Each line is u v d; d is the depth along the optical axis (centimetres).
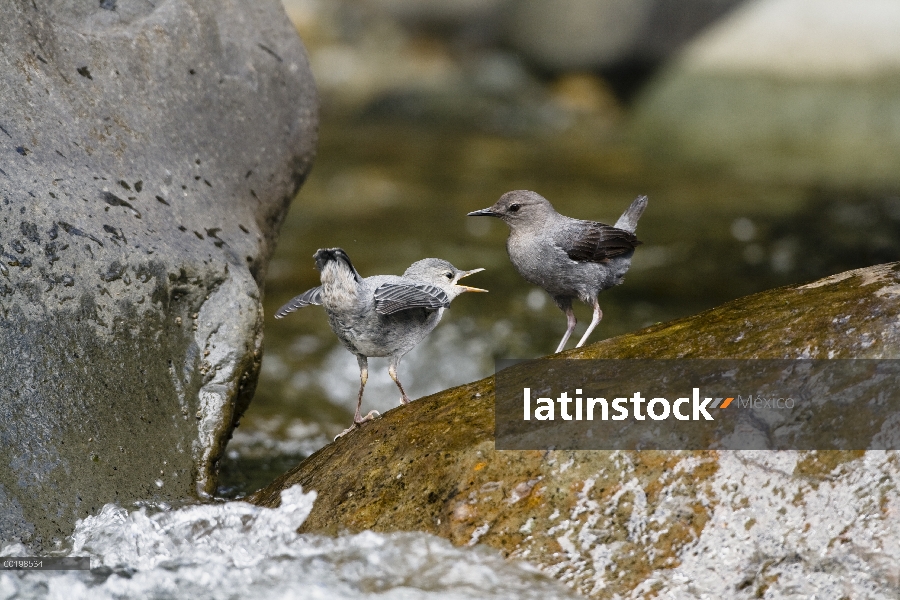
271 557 734
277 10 1162
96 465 809
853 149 2686
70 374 823
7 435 778
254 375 954
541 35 3444
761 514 642
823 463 647
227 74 1079
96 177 909
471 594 647
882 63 2802
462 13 3547
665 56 3309
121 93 977
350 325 892
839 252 1920
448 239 2058
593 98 3366
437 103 3197
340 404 1456
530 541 671
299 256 1958
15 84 896
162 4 1051
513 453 711
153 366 878
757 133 2864
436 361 1542
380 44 3553
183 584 711
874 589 605
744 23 3027
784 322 736
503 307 1702
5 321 805
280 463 1198
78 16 984
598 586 641
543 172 2592
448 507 705
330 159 2691
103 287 861
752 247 1962
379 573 685
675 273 1839
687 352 748
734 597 621
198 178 1009
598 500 674
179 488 846
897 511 621
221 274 946
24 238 830
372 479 756
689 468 667
